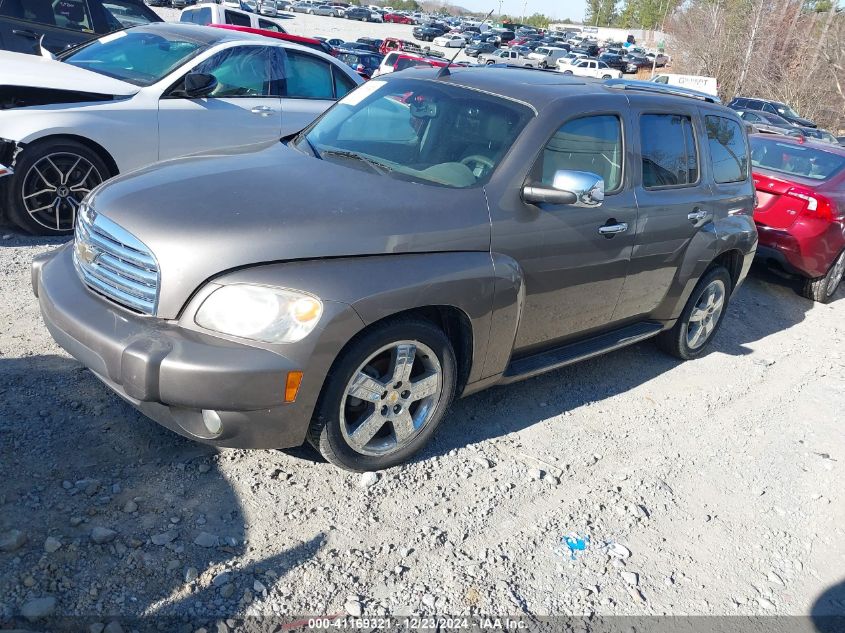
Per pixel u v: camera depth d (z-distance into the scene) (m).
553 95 4.17
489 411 4.39
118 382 2.98
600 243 4.25
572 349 4.54
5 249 5.76
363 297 3.11
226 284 2.98
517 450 4.02
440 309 3.55
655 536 3.54
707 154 5.28
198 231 3.04
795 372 5.92
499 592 3.00
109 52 7.16
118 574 2.74
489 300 3.60
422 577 3.00
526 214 3.82
